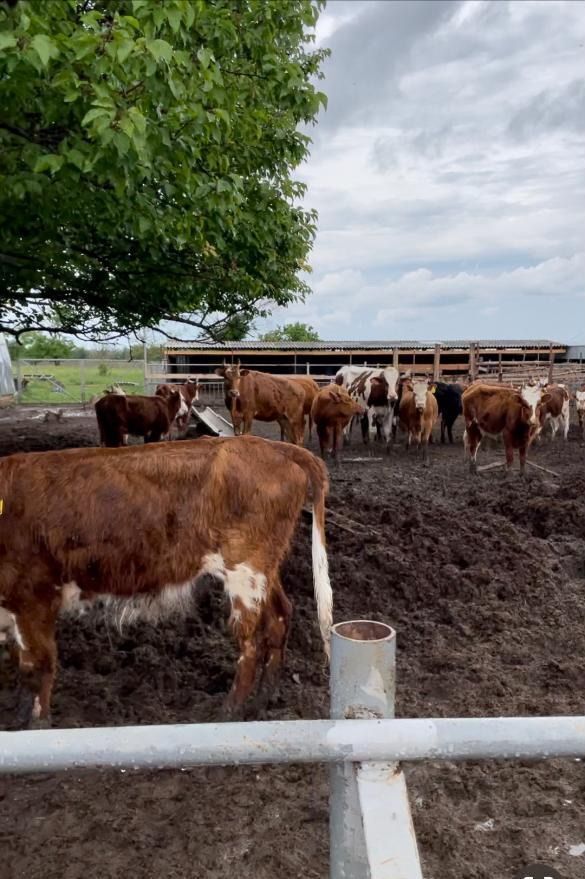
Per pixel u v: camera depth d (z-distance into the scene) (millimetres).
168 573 4109
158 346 33781
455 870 2932
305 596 5984
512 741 1467
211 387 32281
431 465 13992
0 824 3215
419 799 3387
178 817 3254
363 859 1560
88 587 4090
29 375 31750
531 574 6395
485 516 8367
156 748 1465
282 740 1471
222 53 5316
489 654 5047
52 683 4082
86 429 18344
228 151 7082
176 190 5914
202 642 5117
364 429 17344
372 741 1464
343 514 8016
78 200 5809
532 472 12773
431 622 5555
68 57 3717
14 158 4754
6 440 14867
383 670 1566
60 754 1450
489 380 26219
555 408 17312
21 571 3977
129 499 4004
